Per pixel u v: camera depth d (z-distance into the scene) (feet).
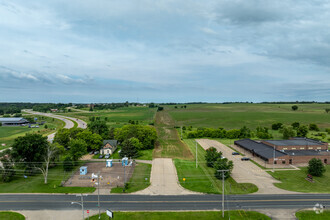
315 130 568.00
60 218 166.61
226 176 239.71
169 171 270.46
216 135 504.43
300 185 226.58
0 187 222.69
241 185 225.76
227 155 346.13
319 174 249.96
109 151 354.54
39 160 257.96
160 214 169.89
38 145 253.03
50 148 268.21
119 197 200.03
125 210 176.55
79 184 229.86
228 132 497.46
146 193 208.23
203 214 169.78
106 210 176.96
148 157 336.90
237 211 174.19
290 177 249.34
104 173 263.08
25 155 250.78
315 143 356.79
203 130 516.32
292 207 180.24
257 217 165.27
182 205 184.55
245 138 443.73
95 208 181.06
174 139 488.02
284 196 200.64
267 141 377.30
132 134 390.83
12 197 200.44
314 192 209.36
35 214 171.94
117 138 415.03
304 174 258.98
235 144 424.46
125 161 294.46
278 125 590.55
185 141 465.47
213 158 284.00
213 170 273.75
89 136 357.82
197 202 189.78
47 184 229.45
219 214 169.58
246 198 197.06
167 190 214.69
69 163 273.54
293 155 301.63
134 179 242.78
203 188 218.38
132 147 321.11
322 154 308.40
